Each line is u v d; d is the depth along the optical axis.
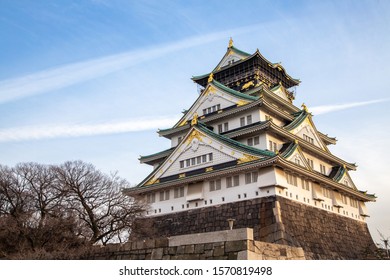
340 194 63.06
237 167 50.16
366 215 68.44
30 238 38.84
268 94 64.62
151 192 60.41
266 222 46.50
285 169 50.16
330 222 57.12
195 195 54.34
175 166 59.25
